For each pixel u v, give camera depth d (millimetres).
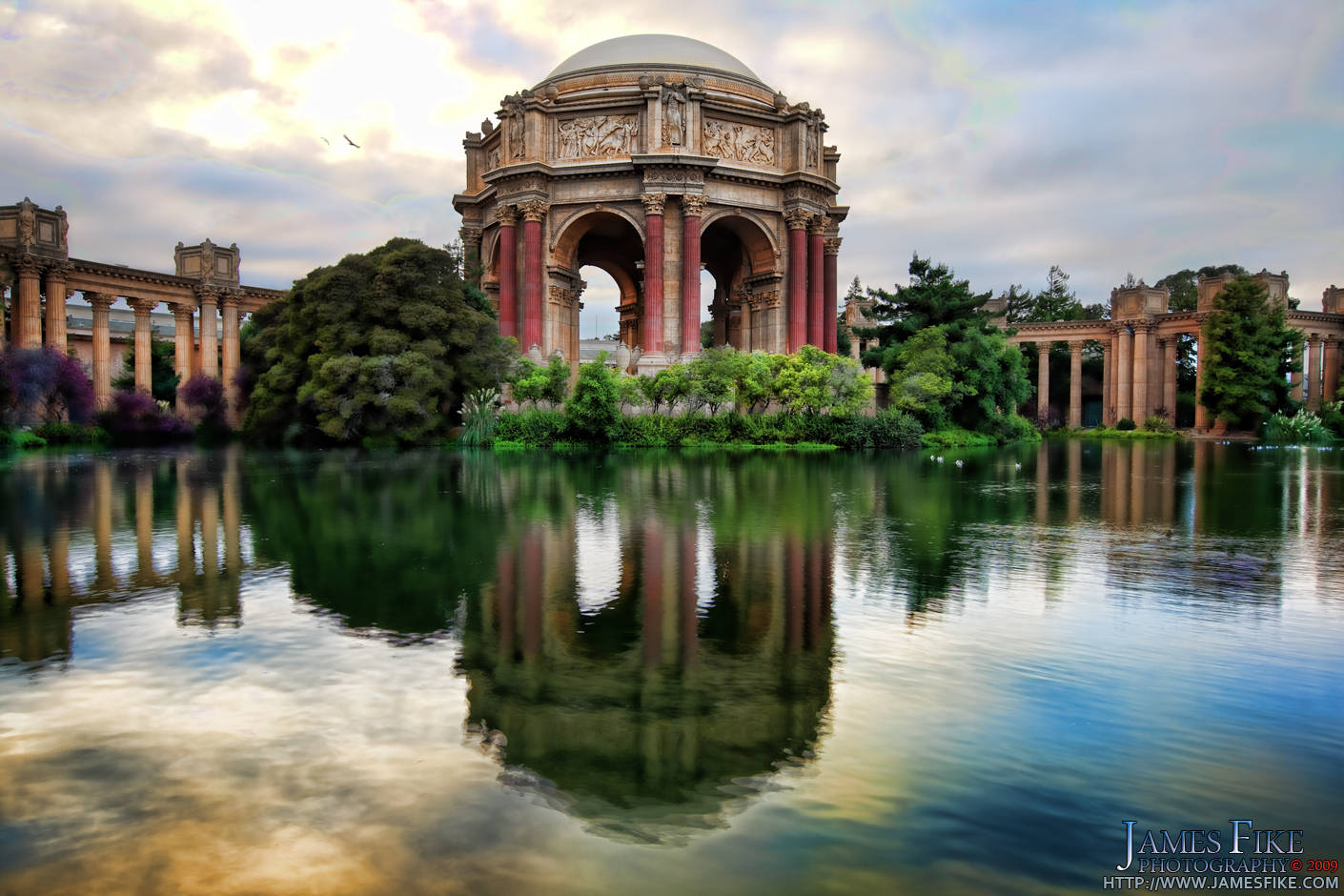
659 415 55938
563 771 6359
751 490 26250
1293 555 15312
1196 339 98562
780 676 8531
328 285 51031
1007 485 29250
